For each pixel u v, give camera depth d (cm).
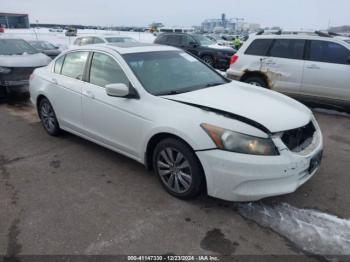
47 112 544
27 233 301
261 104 353
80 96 446
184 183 340
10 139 543
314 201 345
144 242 287
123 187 380
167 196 358
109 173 415
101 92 416
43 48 1705
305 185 377
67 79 480
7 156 474
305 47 715
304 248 276
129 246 283
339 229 299
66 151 487
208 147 306
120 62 407
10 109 750
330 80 683
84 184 389
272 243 283
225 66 1447
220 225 308
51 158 464
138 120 366
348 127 599
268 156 295
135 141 380
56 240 291
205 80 436
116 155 469
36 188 381
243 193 301
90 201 352
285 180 302
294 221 311
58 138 543
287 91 750
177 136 328
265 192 299
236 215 322
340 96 683
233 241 286
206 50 1476
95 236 295
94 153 478
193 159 321
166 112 341
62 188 380
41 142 527
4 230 305
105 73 424
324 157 457
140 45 464
